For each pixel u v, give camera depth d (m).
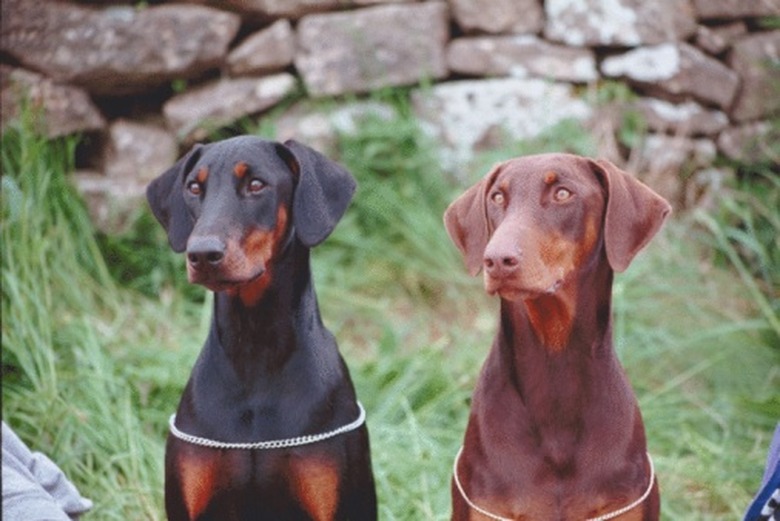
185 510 3.78
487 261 3.25
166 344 6.16
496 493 3.52
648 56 7.14
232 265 3.49
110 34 6.76
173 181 3.89
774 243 6.93
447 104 7.07
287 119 7.04
